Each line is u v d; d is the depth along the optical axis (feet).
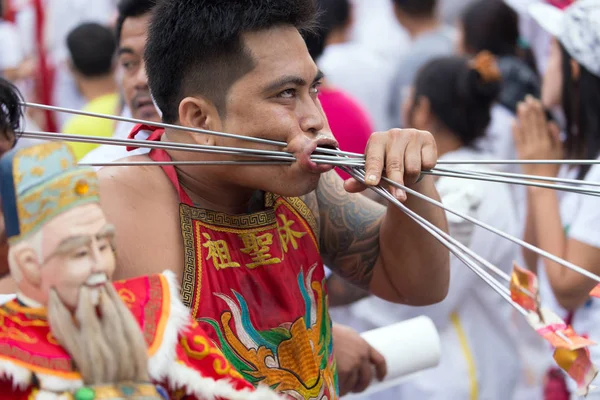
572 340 5.33
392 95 17.78
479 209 10.76
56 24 20.31
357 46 19.24
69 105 19.66
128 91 9.34
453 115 11.55
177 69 6.66
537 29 17.24
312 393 6.73
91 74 15.37
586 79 10.36
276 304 6.72
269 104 6.45
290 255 6.99
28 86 19.75
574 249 9.80
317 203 7.59
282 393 6.57
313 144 6.40
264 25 6.43
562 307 10.14
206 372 5.59
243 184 6.60
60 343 5.12
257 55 6.41
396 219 7.23
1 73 19.52
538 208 10.46
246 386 5.65
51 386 5.07
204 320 6.41
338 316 12.54
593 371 5.33
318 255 7.22
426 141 6.64
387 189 6.68
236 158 6.52
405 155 6.56
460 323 11.41
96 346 5.02
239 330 6.52
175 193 6.65
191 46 6.55
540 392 12.09
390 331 8.85
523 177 6.47
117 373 5.08
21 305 5.25
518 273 5.51
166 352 5.38
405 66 17.70
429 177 7.18
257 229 6.82
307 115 6.50
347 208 7.68
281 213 7.08
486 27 15.56
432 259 7.33
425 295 7.55
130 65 9.27
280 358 6.63
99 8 20.90
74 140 6.04
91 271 5.08
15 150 5.18
